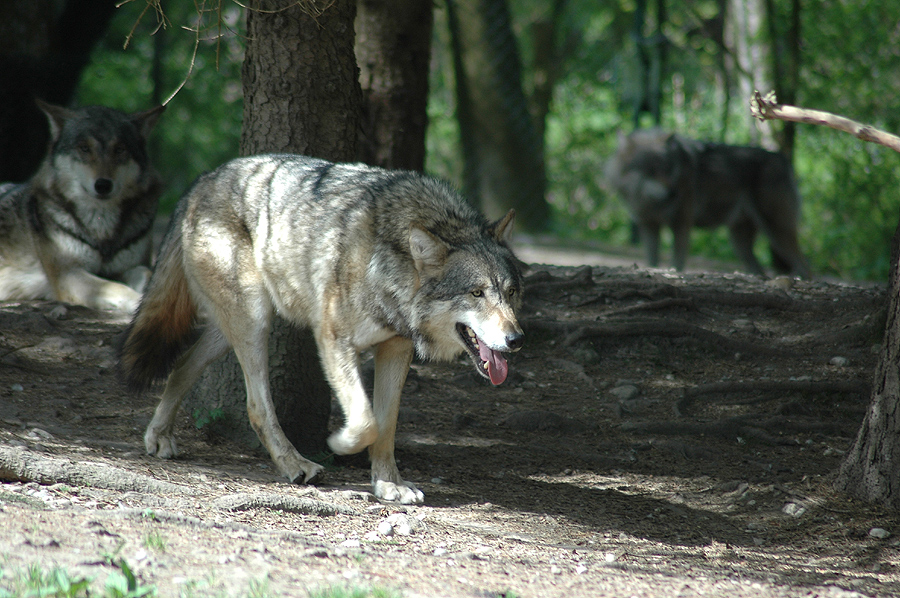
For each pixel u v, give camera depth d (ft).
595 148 133.49
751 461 33.17
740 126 128.57
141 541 18.74
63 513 20.01
